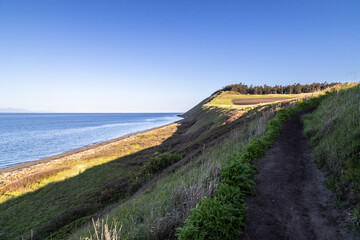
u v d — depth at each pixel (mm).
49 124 127625
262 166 7246
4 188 18016
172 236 4133
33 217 13055
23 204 14945
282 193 5219
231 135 15312
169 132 52688
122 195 14297
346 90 15898
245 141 10836
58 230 10398
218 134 21500
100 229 5602
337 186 4797
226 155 9086
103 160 27000
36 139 59344
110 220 6348
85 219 10625
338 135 6902
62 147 45688
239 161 5797
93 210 12852
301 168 6832
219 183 5586
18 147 46031
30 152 40344
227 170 5637
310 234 3645
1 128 98812
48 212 13555
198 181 6098
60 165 26000
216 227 3482
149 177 15859
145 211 5695
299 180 5930
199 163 11234
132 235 4238
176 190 6184
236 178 5238
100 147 38531
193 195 5031
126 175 18797
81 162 26328
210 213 3740
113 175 20578
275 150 9023
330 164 5816
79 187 17938
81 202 14484
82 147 45062
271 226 3916
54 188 18000
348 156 5270
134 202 8188
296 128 12891
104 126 108188
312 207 4441
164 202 5746
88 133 74625
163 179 12227
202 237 3295
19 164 30469
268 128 11891
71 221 11758
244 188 5293
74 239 6371
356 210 3693
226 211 3682
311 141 9133
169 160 17672
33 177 20297
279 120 13734
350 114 7883
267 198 5004
